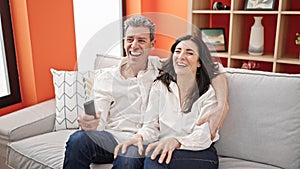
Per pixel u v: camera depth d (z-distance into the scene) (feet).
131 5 10.34
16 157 5.06
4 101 6.69
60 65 7.49
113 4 9.65
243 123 4.69
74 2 7.98
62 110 5.80
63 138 5.33
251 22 9.23
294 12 7.38
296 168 4.42
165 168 3.70
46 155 4.79
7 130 5.24
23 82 7.03
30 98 7.07
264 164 4.58
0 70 6.75
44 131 5.81
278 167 4.50
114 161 4.07
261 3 8.02
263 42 8.55
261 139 4.58
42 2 6.75
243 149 4.70
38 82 6.95
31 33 6.59
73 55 7.85
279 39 7.86
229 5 9.42
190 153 3.92
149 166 3.72
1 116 6.13
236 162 4.64
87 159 4.21
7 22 6.54
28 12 6.44
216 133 4.24
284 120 4.45
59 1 7.20
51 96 7.38
